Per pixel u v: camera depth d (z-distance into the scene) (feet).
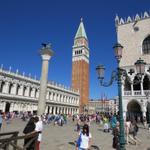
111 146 52.49
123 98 146.92
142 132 94.68
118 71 41.63
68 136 69.92
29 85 245.45
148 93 136.67
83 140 31.37
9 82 214.28
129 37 161.99
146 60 148.15
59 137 66.33
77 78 413.18
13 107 217.56
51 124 134.51
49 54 74.79
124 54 159.63
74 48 438.40
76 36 449.06
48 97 284.41
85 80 419.95
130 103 146.72
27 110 239.30
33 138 31.63
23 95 234.79
